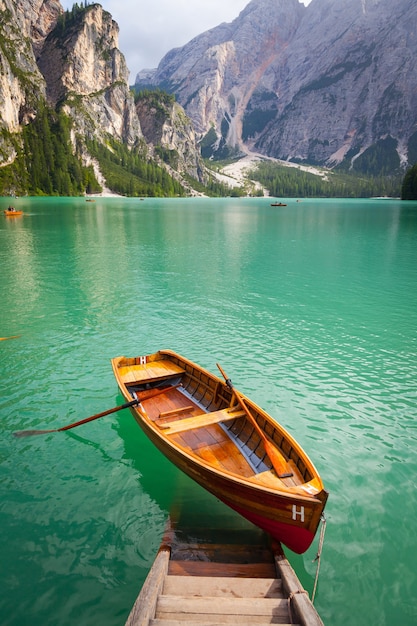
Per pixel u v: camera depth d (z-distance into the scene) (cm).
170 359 1488
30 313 2284
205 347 1841
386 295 2758
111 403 1374
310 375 1579
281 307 2466
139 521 888
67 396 1413
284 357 1741
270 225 7956
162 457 1112
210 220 9069
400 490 991
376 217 10106
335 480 1023
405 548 836
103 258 4000
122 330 2044
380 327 2125
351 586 757
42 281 3016
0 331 2019
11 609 702
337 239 5744
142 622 556
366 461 1095
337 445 1161
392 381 1536
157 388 1357
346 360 1719
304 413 1319
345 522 897
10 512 909
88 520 891
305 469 824
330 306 2500
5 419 1274
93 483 1007
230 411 1088
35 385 1486
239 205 18562
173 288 2877
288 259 4103
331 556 817
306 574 779
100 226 7069
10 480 1013
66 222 7644
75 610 702
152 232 6381
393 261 4034
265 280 3164
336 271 3534
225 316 2284
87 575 763
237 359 1717
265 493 754
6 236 5506
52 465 1070
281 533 784
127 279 3123
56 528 869
